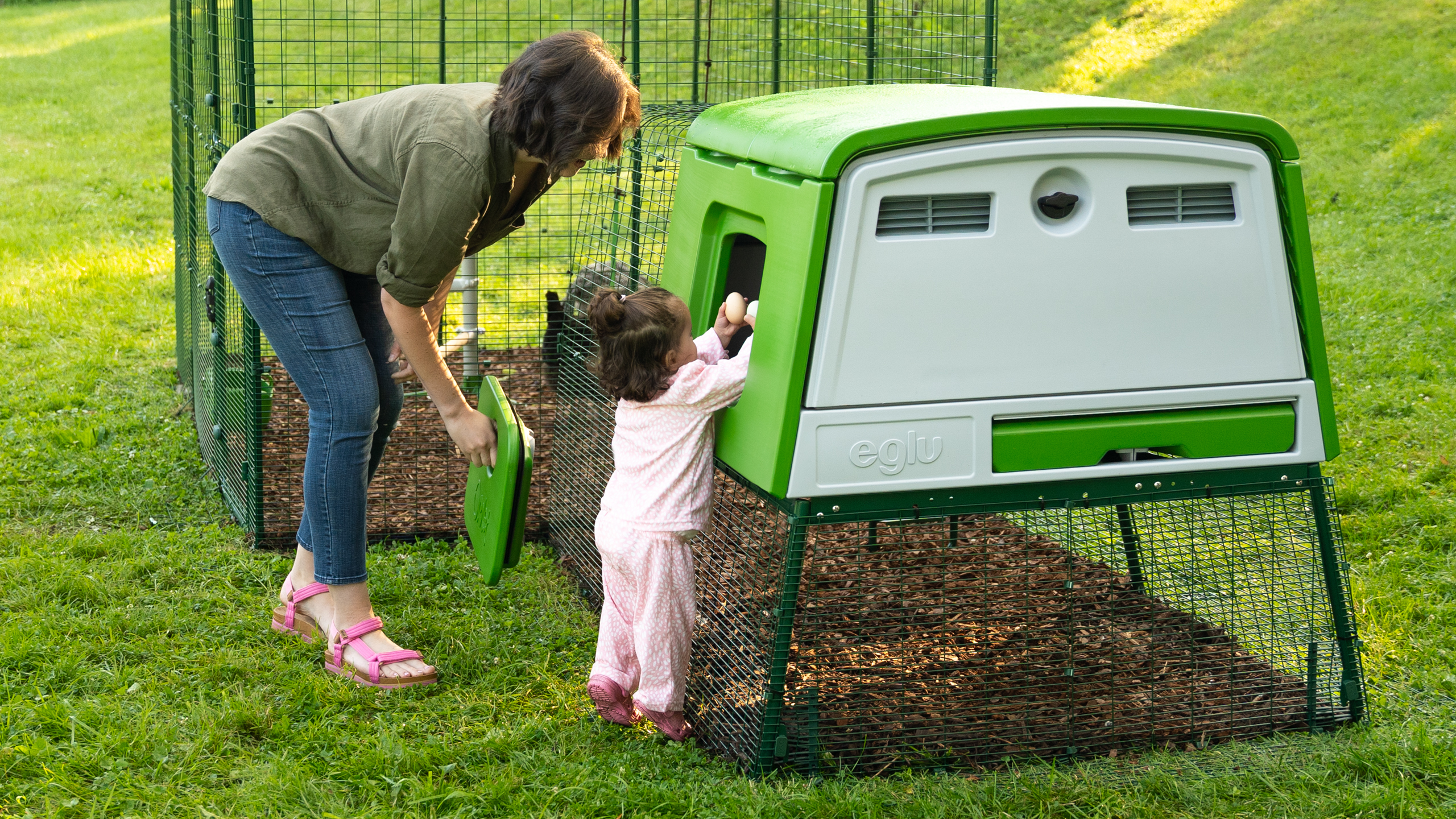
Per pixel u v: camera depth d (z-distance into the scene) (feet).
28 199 34.83
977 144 8.14
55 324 22.38
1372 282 23.76
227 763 8.83
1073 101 9.13
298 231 9.31
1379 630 10.96
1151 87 39.99
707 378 8.75
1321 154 33.65
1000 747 9.19
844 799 8.33
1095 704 9.75
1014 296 8.39
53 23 74.64
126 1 82.89
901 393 8.32
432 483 14.87
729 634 9.80
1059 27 45.44
